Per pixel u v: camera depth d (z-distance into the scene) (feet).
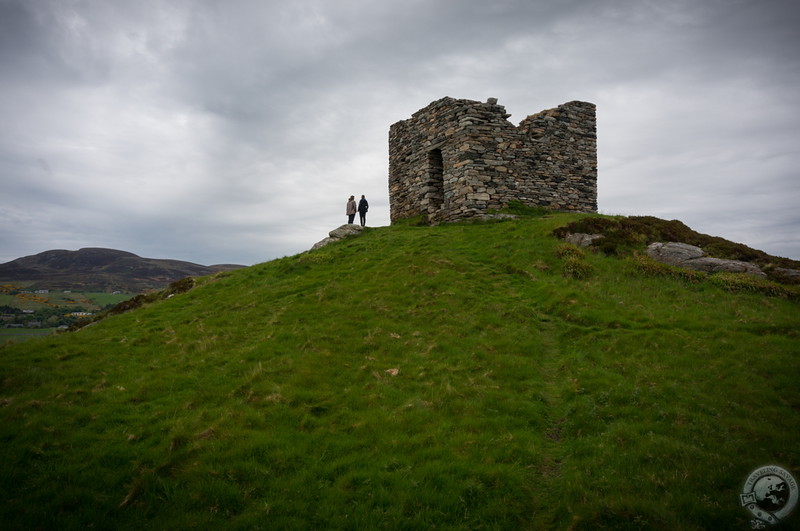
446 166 105.50
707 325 50.96
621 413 36.19
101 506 27.20
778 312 54.24
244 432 34.55
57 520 25.79
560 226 82.17
